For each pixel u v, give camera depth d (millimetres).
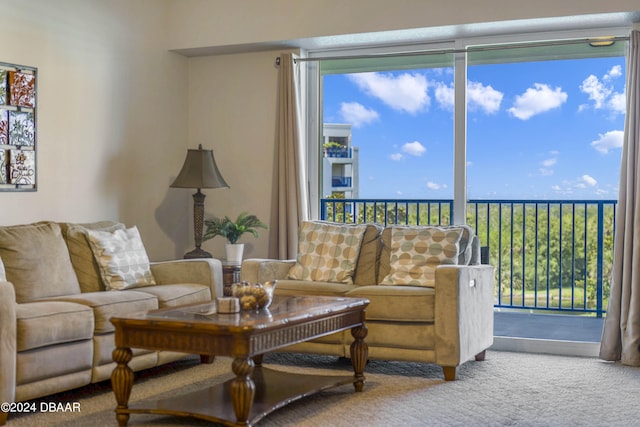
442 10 5535
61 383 3957
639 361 5047
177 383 4516
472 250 5352
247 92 6453
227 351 3383
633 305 5070
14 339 3641
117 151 5848
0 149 4824
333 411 3869
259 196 6418
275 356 5402
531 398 4152
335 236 5492
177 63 6516
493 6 5398
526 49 5812
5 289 3598
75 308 4066
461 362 4594
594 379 4652
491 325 5289
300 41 6051
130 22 5973
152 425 3666
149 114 6188
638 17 5219
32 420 3717
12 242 4414
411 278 5020
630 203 5141
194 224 6086
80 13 5480
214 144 6586
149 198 6207
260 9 6074
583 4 5172
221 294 5320
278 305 4047
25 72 5004
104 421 3713
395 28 5672
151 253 6242
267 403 3695
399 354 4691
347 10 5812
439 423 3645
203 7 6266
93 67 5602
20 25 4977
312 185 6371
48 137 5203
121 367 3643
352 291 4848
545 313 6207
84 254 4891
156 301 4645
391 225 5516
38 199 5125
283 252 6098
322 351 4910
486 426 3598
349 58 6148
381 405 3992
